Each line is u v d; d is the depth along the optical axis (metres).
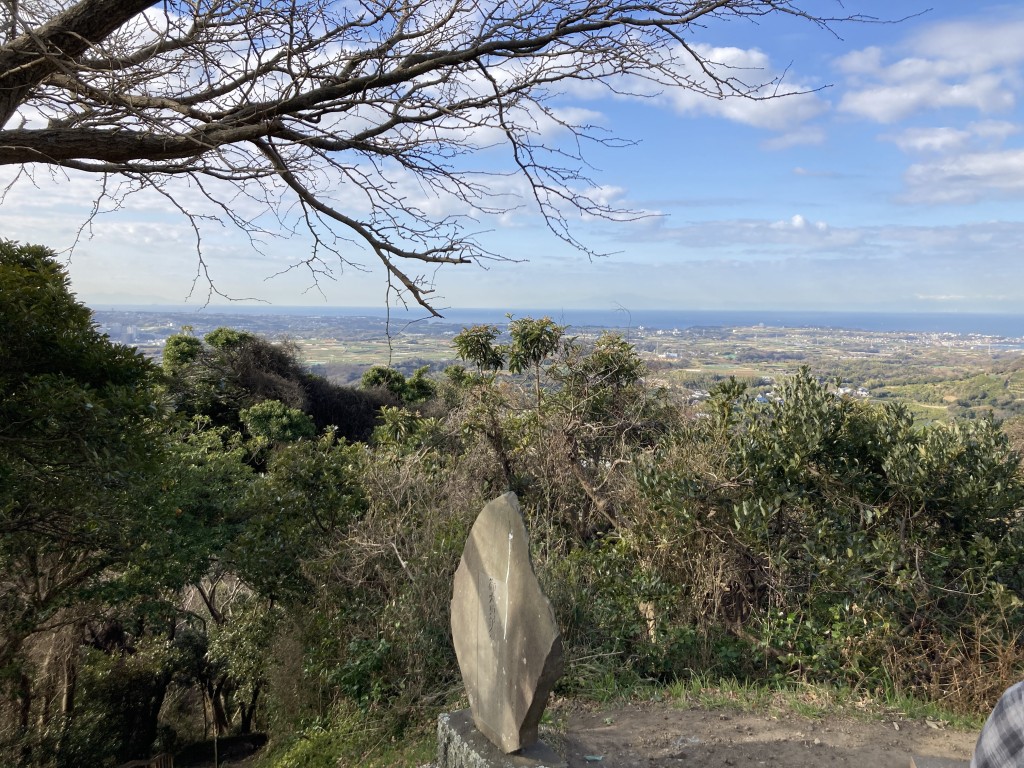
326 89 4.07
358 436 29.25
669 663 6.34
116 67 3.79
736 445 7.17
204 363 24.86
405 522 8.81
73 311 7.21
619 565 7.50
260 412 21.98
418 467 9.73
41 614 10.02
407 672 7.11
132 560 10.09
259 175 4.00
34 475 7.18
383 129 4.39
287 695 8.97
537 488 10.33
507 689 4.45
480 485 10.27
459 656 5.01
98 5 3.55
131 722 13.76
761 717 5.21
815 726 5.02
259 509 10.25
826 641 5.88
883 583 5.98
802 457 6.75
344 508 9.55
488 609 4.69
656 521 7.35
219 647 11.89
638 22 3.77
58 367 7.02
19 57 3.56
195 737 16.09
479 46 3.93
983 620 5.75
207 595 16.42
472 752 4.46
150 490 9.62
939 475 6.59
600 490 9.71
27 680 11.72
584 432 10.30
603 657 6.30
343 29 3.97
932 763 4.27
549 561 7.28
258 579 9.46
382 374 32.34
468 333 10.62
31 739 11.30
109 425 6.81
